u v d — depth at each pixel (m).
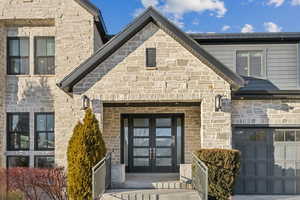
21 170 13.17
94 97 12.30
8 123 15.02
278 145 13.86
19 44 15.20
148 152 15.34
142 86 12.30
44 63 15.12
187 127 15.07
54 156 14.59
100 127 12.23
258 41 15.26
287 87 14.93
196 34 15.30
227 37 15.18
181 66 12.31
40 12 14.52
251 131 13.90
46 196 13.30
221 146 12.12
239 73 15.18
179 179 13.12
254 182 13.88
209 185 11.41
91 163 11.38
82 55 14.21
